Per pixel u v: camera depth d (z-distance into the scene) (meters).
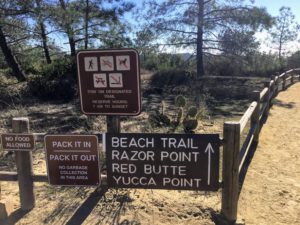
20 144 2.45
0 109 6.56
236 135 2.29
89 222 2.39
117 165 2.37
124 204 2.61
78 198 2.72
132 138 2.33
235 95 8.90
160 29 12.05
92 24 12.36
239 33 12.13
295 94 9.30
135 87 2.43
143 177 2.36
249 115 3.31
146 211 2.52
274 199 2.82
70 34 11.50
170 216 2.46
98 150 2.38
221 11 11.64
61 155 2.41
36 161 3.53
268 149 4.18
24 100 7.79
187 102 6.56
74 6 11.77
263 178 3.25
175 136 2.29
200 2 11.67
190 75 11.26
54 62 10.17
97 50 2.41
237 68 13.12
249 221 2.47
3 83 9.42
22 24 10.97
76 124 5.18
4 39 10.45
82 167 2.41
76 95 8.19
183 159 2.30
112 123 2.54
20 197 2.54
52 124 5.30
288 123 5.64
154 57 12.98
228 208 2.38
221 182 2.38
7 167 3.41
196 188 2.33
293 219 2.52
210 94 8.74
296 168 3.55
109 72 2.43
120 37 12.60
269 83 6.25
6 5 9.77
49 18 10.20
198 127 4.98
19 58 13.70
